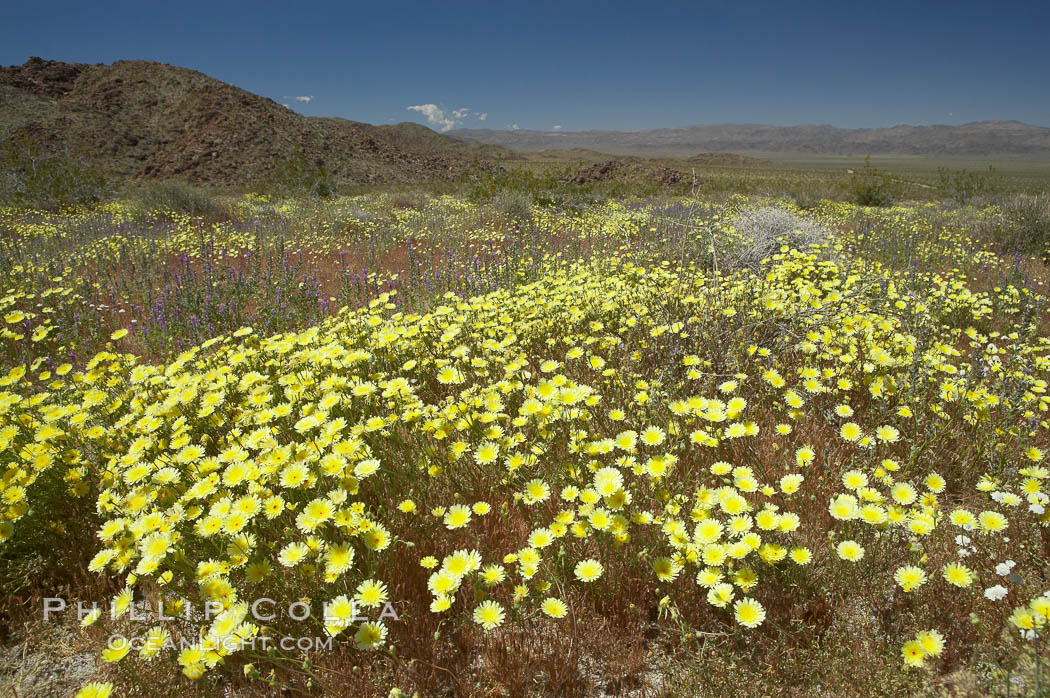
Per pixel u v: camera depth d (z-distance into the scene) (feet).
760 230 27.63
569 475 8.79
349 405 10.52
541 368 13.12
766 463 9.52
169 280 26.25
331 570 6.74
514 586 7.45
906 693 6.15
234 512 7.45
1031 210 34.45
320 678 6.37
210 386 11.35
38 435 9.44
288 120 184.44
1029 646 6.31
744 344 13.15
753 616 6.51
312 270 31.83
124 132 166.30
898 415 10.87
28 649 7.50
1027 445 9.91
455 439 10.04
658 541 7.47
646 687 6.65
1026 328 16.87
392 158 192.44
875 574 7.24
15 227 41.73
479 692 6.50
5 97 168.14
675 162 476.13
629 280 19.99
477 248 36.60
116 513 8.48
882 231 38.70
